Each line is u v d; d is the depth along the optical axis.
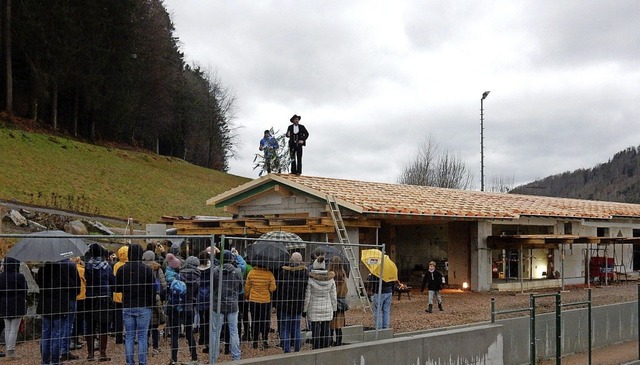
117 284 8.31
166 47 67.06
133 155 53.75
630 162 76.50
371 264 11.68
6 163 35.72
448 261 20.83
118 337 10.04
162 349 10.01
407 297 17.97
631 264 28.31
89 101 53.34
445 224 22.64
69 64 49.88
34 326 9.22
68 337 8.14
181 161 62.19
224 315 8.97
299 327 9.51
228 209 20.03
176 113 72.69
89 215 26.48
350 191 18.30
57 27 48.88
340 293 10.41
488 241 20.20
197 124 77.00
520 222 21.55
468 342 10.12
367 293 14.39
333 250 10.68
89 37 51.38
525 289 20.98
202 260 9.04
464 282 20.23
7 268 8.48
